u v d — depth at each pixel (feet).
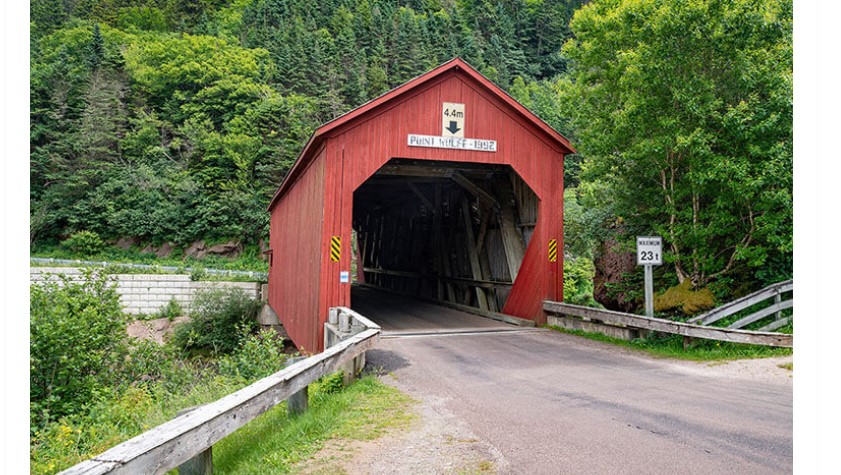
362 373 21.38
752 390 17.57
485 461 11.18
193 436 9.03
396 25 223.10
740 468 10.44
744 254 28.94
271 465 11.19
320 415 14.65
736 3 28.43
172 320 75.77
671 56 30.35
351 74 168.86
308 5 221.46
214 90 140.46
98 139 124.57
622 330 29.19
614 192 37.52
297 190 45.68
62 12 203.51
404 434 13.25
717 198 29.66
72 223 116.37
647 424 13.58
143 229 116.57
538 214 36.91
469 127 35.47
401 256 67.10
